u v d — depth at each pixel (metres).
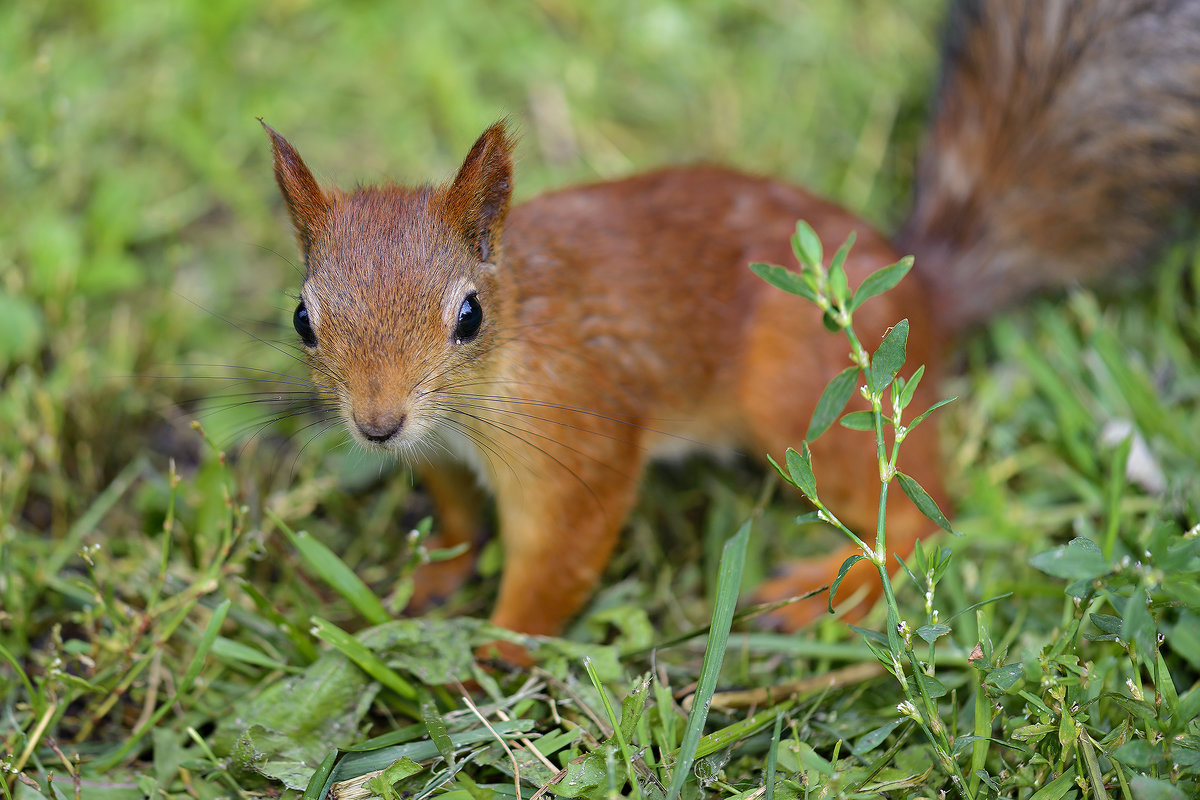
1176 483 6.77
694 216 6.70
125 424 7.74
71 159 8.68
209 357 8.11
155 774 5.70
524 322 5.92
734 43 10.11
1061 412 7.45
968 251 7.74
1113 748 4.81
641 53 9.97
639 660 6.27
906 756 5.33
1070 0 7.70
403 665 5.85
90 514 7.06
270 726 5.62
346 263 5.36
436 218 5.49
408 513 7.54
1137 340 7.96
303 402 7.54
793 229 6.77
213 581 6.05
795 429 6.74
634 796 5.00
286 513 6.98
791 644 6.16
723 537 7.21
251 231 8.84
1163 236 7.90
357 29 9.93
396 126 9.49
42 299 8.06
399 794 5.38
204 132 9.29
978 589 6.57
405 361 5.27
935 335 7.12
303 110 9.56
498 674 6.12
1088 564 4.29
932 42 9.94
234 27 9.71
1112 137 7.63
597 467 6.23
